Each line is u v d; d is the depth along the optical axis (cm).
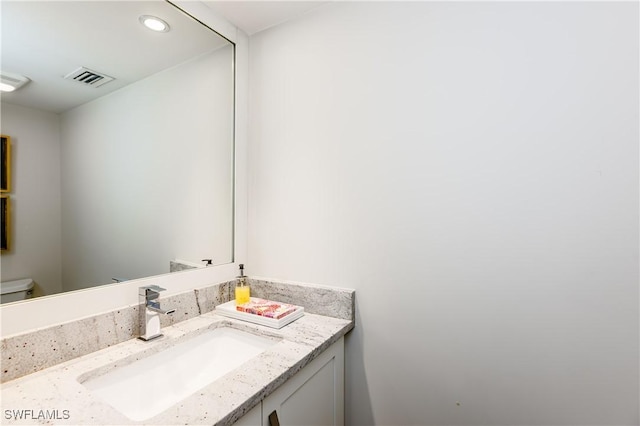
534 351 96
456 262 107
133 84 115
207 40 139
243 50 154
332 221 131
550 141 94
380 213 120
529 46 97
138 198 116
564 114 92
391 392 118
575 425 91
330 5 133
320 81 135
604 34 88
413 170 114
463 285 106
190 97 134
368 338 123
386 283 119
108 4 108
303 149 138
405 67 116
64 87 98
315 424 103
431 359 111
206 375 112
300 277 139
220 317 126
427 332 112
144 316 103
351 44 128
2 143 85
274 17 143
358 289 125
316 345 100
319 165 134
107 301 101
